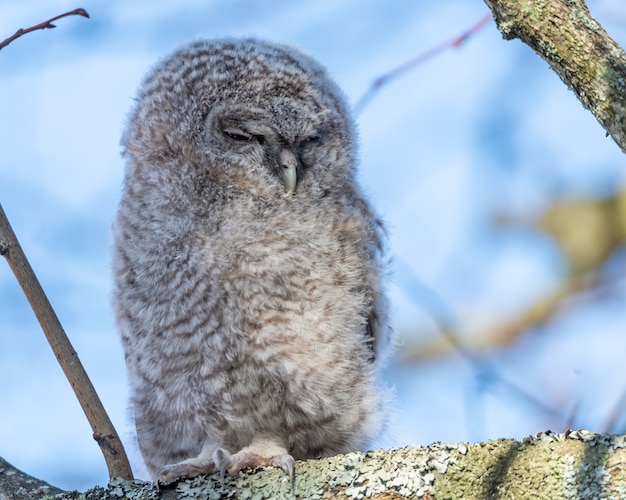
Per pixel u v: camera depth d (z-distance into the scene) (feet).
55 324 22.53
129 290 28.60
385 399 29.81
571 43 17.03
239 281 27.63
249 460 23.88
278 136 30.63
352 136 32.91
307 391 27.76
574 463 19.06
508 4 17.35
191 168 29.55
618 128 16.79
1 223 22.36
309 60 33.96
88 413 22.56
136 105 31.45
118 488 21.03
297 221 28.73
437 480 19.83
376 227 31.58
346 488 20.34
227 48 32.17
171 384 28.09
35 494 21.17
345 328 28.30
